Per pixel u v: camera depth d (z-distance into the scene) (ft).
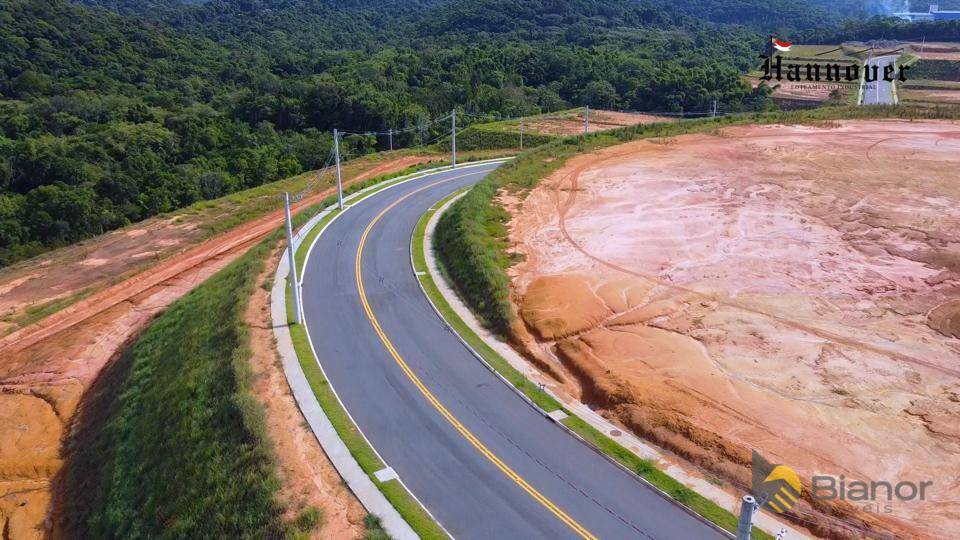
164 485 67.97
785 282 96.07
